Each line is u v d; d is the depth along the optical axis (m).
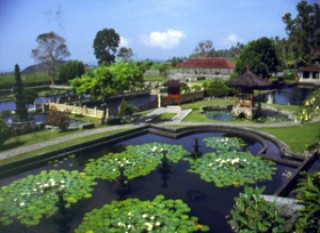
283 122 20.91
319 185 6.52
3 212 9.40
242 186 11.13
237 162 12.88
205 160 13.80
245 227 6.26
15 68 22.34
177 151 15.40
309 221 5.66
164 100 30.89
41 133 19.45
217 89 35.84
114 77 22.34
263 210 6.33
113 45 67.81
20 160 13.48
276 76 54.56
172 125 20.84
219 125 20.22
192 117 23.92
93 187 11.31
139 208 9.34
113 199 10.32
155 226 8.30
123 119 23.11
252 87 23.53
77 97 35.03
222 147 15.98
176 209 9.30
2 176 12.55
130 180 11.95
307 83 49.75
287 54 67.75
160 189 11.09
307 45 59.00
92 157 15.16
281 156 14.13
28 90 30.25
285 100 35.06
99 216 8.91
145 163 13.63
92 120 24.17
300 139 16.22
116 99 38.62
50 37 50.34
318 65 55.59
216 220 8.76
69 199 10.18
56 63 53.69
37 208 9.59
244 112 23.44
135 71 34.81
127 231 8.04
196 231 8.16
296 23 58.81
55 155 14.91
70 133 19.19
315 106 9.54
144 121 22.69
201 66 56.84
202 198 10.27
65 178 11.98
